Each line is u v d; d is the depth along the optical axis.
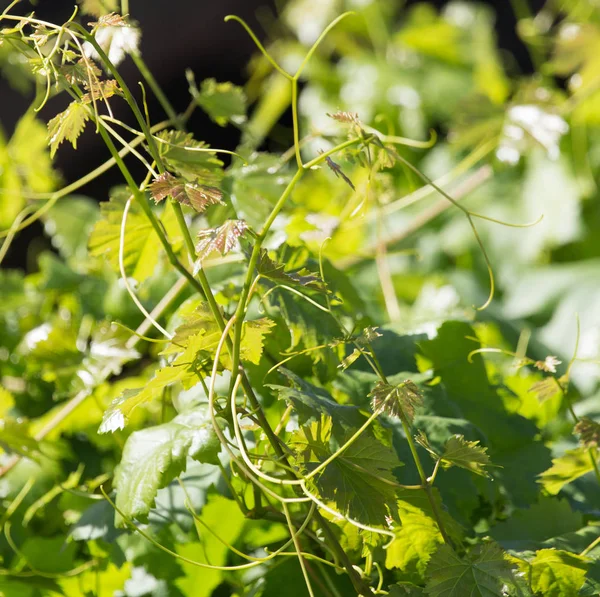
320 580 1.65
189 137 1.57
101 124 1.52
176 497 1.64
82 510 1.79
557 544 1.60
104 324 1.81
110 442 1.85
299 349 1.67
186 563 1.66
